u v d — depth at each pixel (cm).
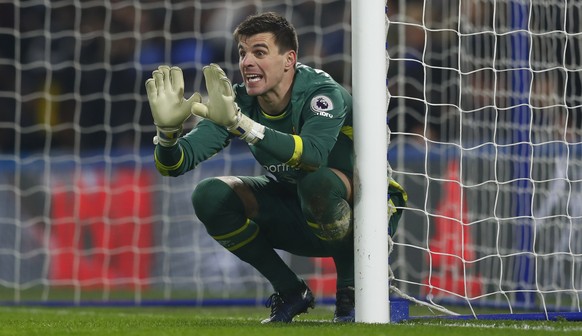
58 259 2591
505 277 2173
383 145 1069
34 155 3209
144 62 3259
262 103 1093
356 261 1066
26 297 2625
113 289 2734
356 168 1065
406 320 1166
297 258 2448
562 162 2150
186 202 2534
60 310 2070
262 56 1047
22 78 3272
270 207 1148
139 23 3250
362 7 1077
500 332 938
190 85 3219
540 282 2152
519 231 2147
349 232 1078
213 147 1098
